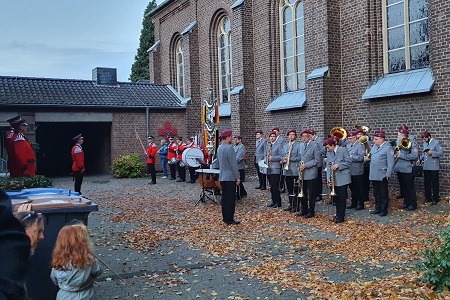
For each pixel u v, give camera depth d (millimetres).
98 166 27562
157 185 18938
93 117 23266
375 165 10555
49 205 4609
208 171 12234
